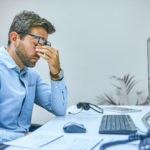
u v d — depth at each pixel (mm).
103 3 2584
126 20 2535
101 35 2586
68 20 2662
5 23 2840
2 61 1087
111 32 2566
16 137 883
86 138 689
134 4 2516
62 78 1223
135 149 570
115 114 1211
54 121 1041
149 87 1225
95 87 2586
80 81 2623
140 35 2502
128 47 2525
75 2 2645
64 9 2672
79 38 2635
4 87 1043
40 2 2732
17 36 1088
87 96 2604
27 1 2770
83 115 1205
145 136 586
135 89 2498
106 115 1108
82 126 803
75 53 2641
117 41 2551
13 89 1067
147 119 998
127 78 2514
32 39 1076
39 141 658
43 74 2729
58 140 671
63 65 2666
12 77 1090
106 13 2578
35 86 1278
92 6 2605
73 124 796
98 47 2590
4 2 2842
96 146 602
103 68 2574
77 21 2641
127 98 2508
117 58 2545
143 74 2482
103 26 2584
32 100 1224
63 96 1210
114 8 2559
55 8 2693
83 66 2619
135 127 793
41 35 1092
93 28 2605
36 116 2764
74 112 1321
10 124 1061
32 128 1173
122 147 586
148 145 552
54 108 1205
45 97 1293
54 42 2693
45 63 2715
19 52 1090
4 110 1032
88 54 2611
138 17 2508
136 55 2506
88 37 2615
